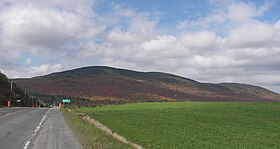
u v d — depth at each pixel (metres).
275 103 85.06
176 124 37.22
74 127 31.12
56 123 36.00
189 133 27.78
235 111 62.97
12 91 140.12
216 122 40.88
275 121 42.88
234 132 29.88
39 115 51.69
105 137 23.05
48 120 40.62
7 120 37.59
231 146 20.78
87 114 60.72
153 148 18.69
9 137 21.84
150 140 22.09
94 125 37.09
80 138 22.00
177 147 19.17
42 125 32.53
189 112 63.50
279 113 57.34
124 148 18.12
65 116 52.88
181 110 70.94
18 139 20.88
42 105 195.25
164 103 109.44
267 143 22.95
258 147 20.70
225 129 32.31
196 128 32.72
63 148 17.52
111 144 19.25
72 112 72.12
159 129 30.73
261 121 42.62
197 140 23.14
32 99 176.38
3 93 128.50
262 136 27.14
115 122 39.22
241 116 51.84
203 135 26.66
